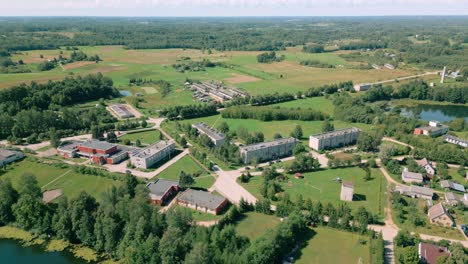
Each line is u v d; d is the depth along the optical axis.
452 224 196.75
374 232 184.75
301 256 172.38
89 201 189.50
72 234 184.62
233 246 165.12
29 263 170.25
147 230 168.12
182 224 177.12
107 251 174.75
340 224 193.12
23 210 187.00
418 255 162.75
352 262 168.25
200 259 145.75
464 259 162.75
